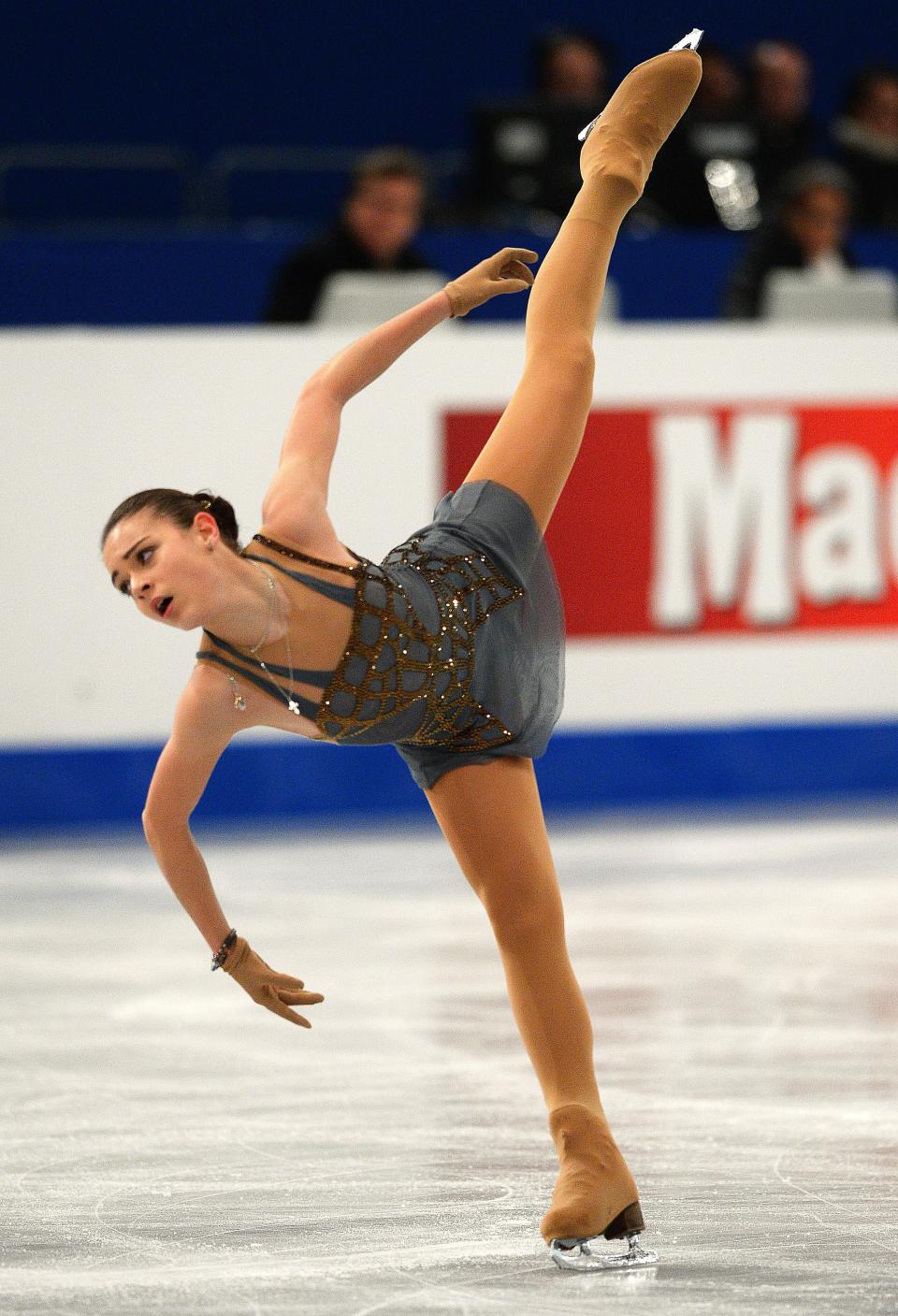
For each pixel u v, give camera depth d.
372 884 21.92
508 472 10.89
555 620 10.97
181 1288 9.60
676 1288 9.51
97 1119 12.84
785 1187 11.18
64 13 37.56
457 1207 10.93
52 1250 10.22
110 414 25.69
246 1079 13.84
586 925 19.39
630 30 40.28
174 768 10.34
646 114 11.88
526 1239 10.33
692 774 27.34
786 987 16.59
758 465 27.23
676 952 18.06
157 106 38.25
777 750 27.53
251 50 38.62
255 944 18.64
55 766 25.81
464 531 10.78
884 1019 15.43
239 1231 10.52
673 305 31.52
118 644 25.88
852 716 27.70
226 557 9.95
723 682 27.34
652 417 26.92
